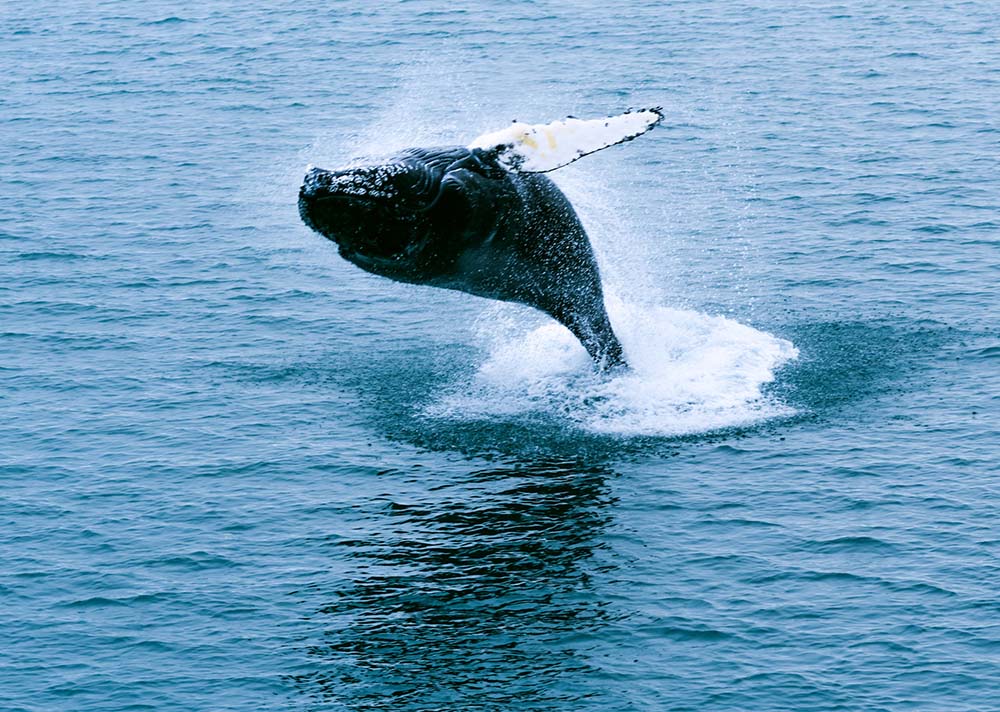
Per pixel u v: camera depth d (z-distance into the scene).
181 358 190.50
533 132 143.88
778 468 153.00
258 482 155.75
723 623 127.06
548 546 140.75
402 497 151.62
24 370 186.88
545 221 154.12
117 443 165.50
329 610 131.75
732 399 169.50
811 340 186.75
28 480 156.62
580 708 117.69
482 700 119.00
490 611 130.62
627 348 183.00
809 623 126.31
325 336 197.38
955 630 124.06
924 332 187.25
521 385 177.62
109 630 129.75
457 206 139.88
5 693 121.50
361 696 120.19
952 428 159.50
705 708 116.88
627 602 131.00
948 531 138.75
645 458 157.25
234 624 130.38
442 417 169.75
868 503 144.62
